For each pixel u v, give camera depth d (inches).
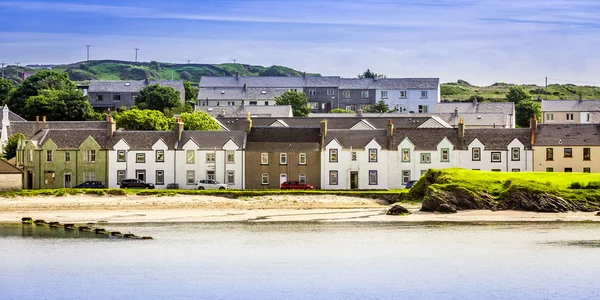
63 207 5260.8
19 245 4138.8
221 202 5324.8
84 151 6092.5
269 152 6018.7
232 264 3727.9
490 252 3912.4
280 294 3302.2
